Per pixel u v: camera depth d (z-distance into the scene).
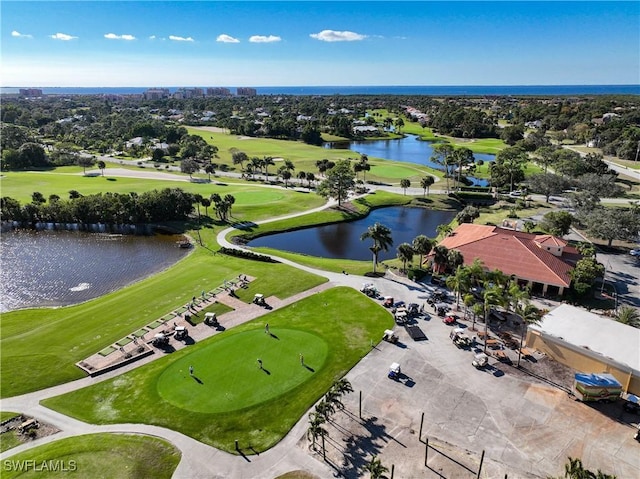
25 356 56.22
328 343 57.75
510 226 100.25
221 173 179.75
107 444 41.28
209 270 83.69
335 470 38.16
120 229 115.62
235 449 40.75
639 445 40.94
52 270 88.69
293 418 44.56
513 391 48.19
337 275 80.81
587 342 52.38
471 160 171.88
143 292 74.62
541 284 72.00
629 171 169.00
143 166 191.12
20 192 139.00
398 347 56.69
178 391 48.78
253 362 53.78
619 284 74.88
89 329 63.03
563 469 38.06
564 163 149.00
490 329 60.84
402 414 44.66
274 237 110.00
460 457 39.28
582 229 105.00
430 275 79.69
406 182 146.88
